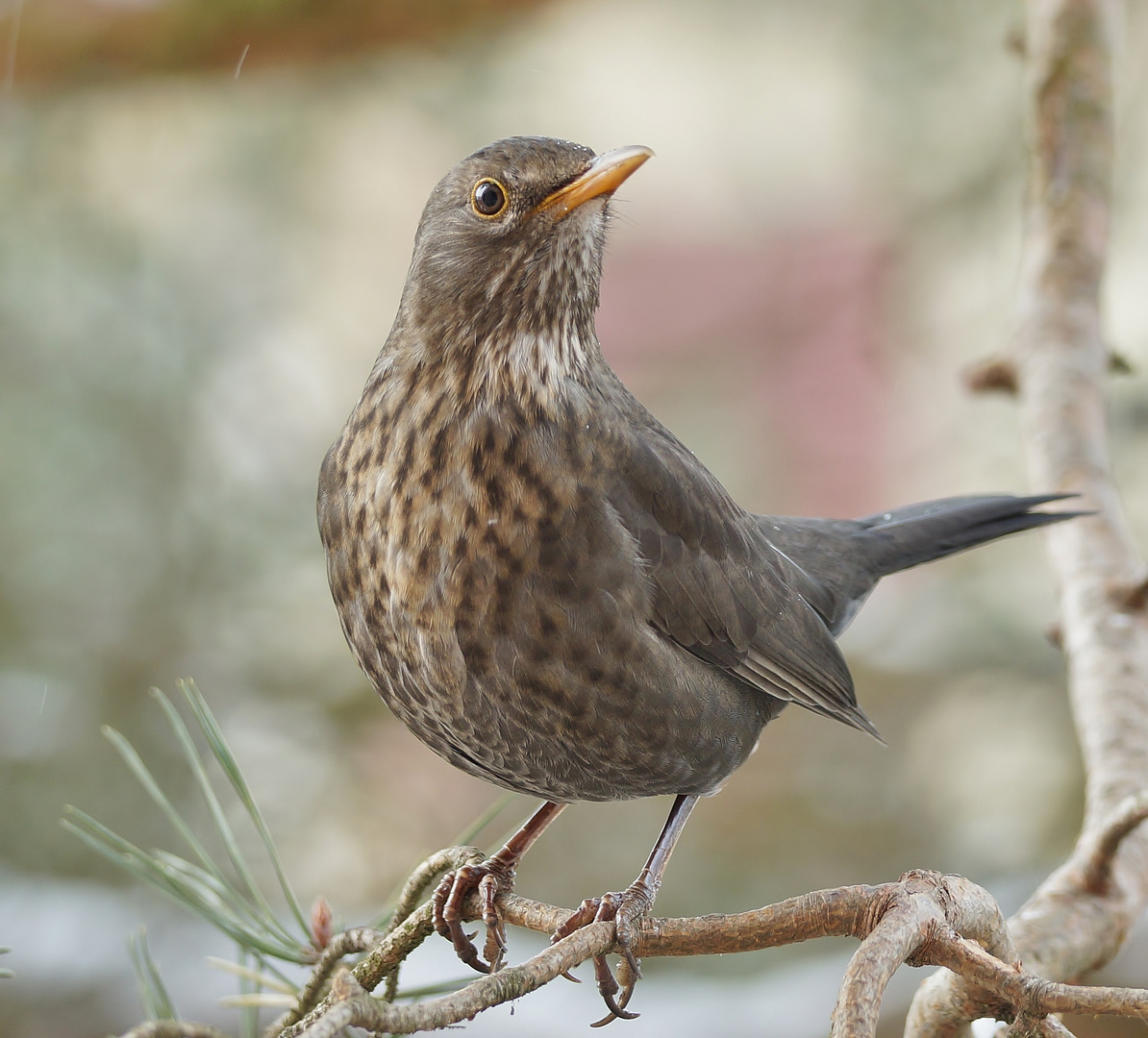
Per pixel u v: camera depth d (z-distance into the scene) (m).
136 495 11.28
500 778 6.49
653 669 6.07
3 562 11.08
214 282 11.56
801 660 7.05
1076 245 8.40
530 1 12.00
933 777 12.38
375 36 11.61
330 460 6.22
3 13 11.11
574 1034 9.76
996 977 4.04
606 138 13.71
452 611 5.80
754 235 14.73
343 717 11.75
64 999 10.03
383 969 4.95
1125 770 6.24
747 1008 10.11
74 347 11.25
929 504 8.64
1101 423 7.96
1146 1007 3.89
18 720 10.93
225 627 11.44
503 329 6.02
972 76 12.25
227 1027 9.79
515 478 5.82
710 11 13.47
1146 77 11.94
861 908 4.28
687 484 6.50
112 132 11.66
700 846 12.04
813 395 14.58
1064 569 7.35
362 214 12.04
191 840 5.54
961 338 12.84
